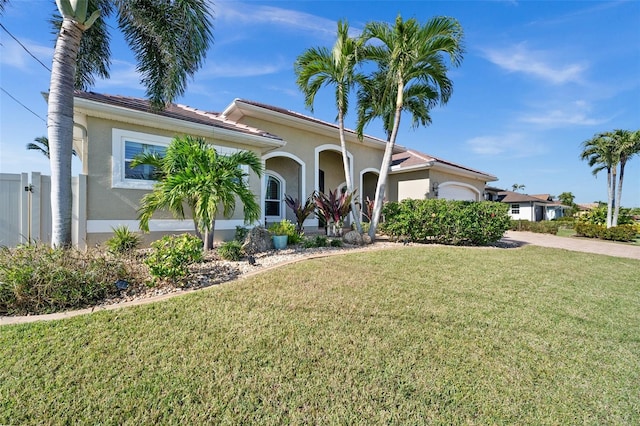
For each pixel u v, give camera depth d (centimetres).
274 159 1700
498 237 1262
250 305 474
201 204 699
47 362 310
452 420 256
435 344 381
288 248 981
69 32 662
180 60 815
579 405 281
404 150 2219
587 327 455
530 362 349
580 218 3098
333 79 1138
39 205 765
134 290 522
